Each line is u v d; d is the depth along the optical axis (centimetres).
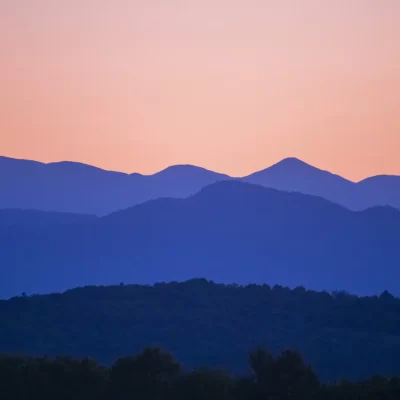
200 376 18062
